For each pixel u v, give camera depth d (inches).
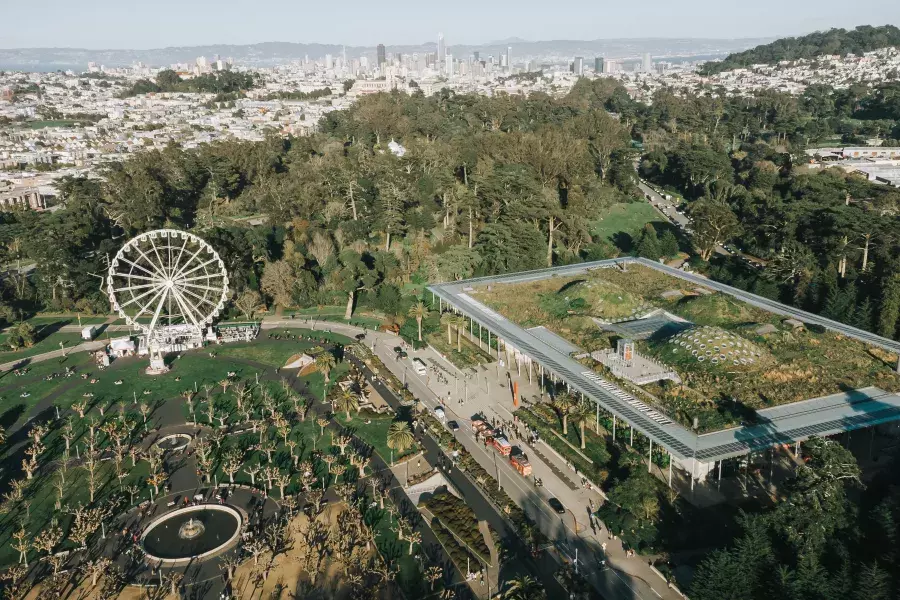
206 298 7613.2
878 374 5004.9
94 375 6569.9
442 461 5000.0
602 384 5024.6
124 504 4517.7
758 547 3535.9
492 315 6574.8
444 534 4163.4
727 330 5541.3
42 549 4042.8
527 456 5012.3
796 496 3700.8
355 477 4793.3
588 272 7800.2
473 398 5944.9
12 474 4891.7
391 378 6343.5
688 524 4094.5
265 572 3831.2
